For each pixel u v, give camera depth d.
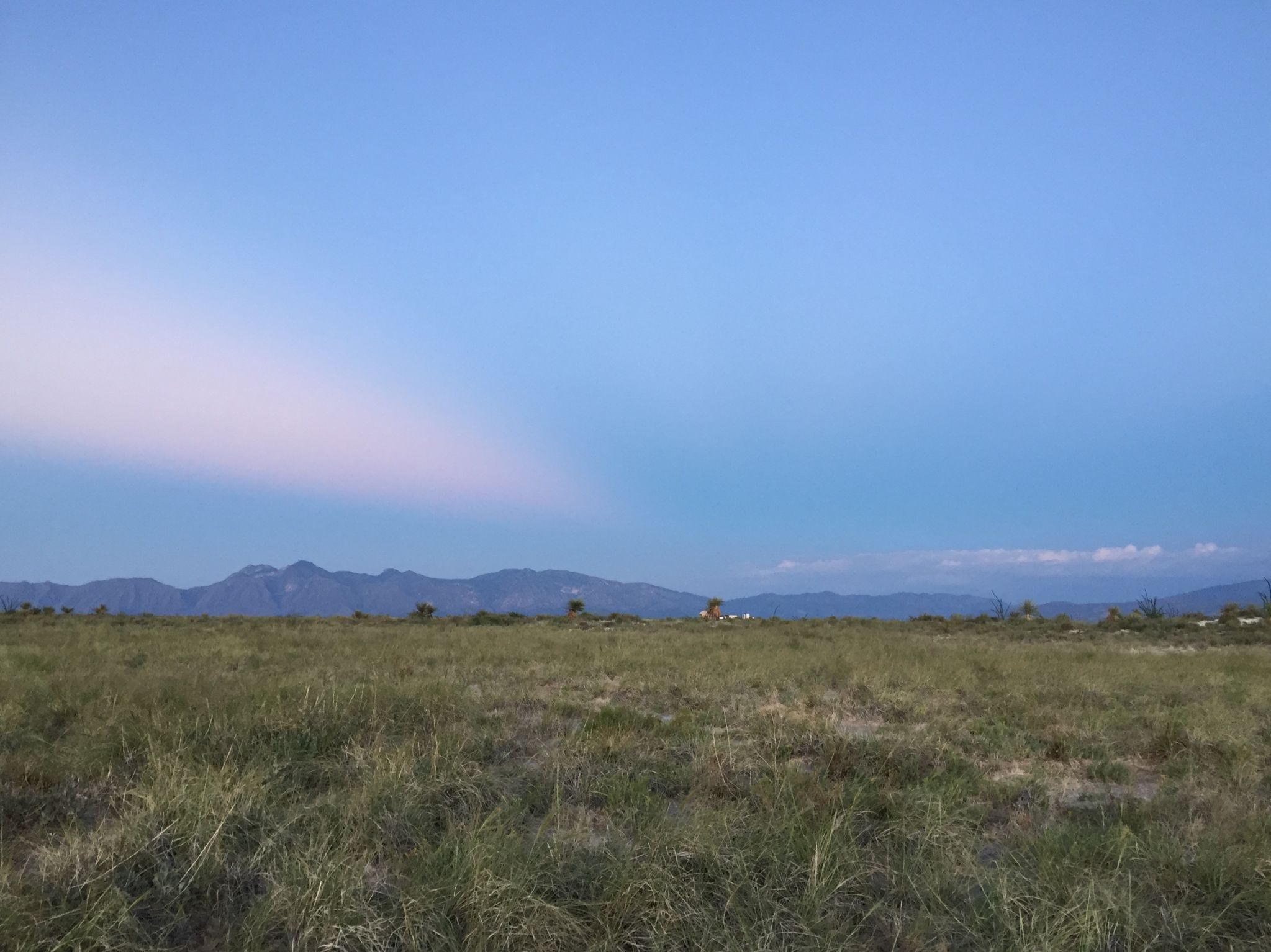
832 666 17.25
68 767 7.49
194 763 7.38
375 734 8.92
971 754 9.63
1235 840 6.41
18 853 5.67
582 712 11.47
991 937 4.91
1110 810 7.42
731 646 24.17
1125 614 49.66
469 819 6.47
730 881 5.35
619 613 54.88
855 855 5.81
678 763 8.44
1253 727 11.28
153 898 5.09
